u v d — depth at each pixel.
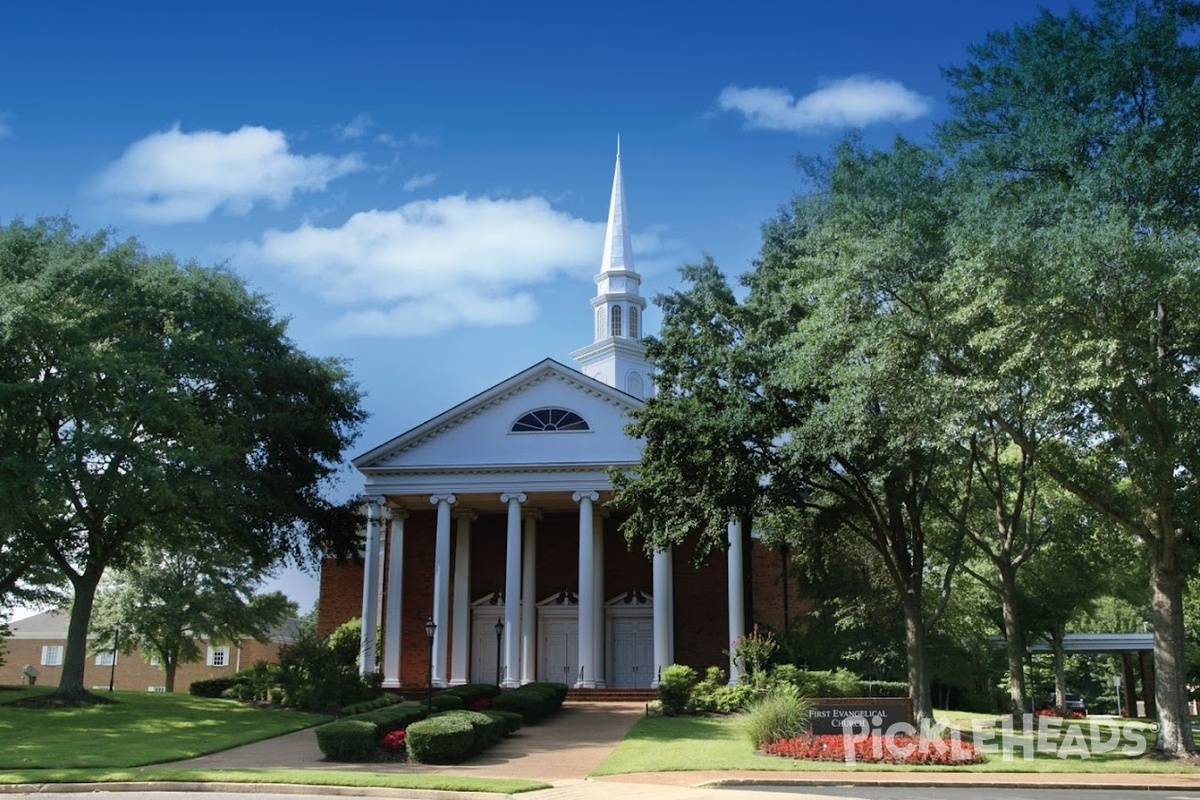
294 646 36.47
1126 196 20.58
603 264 57.19
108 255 31.97
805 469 26.91
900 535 27.47
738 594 40.53
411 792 17.86
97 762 21.33
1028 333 20.08
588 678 40.62
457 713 24.73
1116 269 19.33
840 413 22.97
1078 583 38.91
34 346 28.70
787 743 23.02
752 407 26.92
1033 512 32.09
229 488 32.22
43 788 18.73
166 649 50.28
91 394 28.56
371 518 42.28
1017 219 20.27
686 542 45.47
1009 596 30.89
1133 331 20.52
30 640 63.62
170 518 34.47
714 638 44.22
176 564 49.09
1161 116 20.95
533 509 45.00
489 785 18.23
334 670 34.97
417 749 22.34
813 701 24.42
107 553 33.22
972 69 23.33
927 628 26.83
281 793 18.41
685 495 28.39
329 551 42.16
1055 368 19.72
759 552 44.91
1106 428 22.55
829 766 21.44
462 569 44.88
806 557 32.66
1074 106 22.28
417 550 47.09
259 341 36.81
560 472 42.19
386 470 42.62
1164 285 19.12
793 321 27.59
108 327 30.09
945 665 40.06
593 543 44.03
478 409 43.31
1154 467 21.28
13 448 29.17
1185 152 20.33
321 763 22.36
